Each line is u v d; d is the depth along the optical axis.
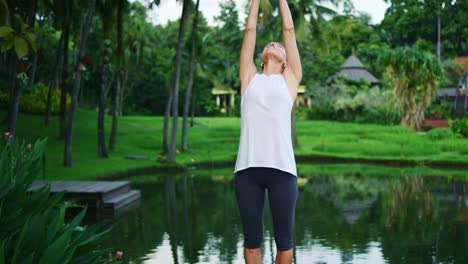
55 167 17.50
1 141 3.90
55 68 27.70
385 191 14.86
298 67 3.17
